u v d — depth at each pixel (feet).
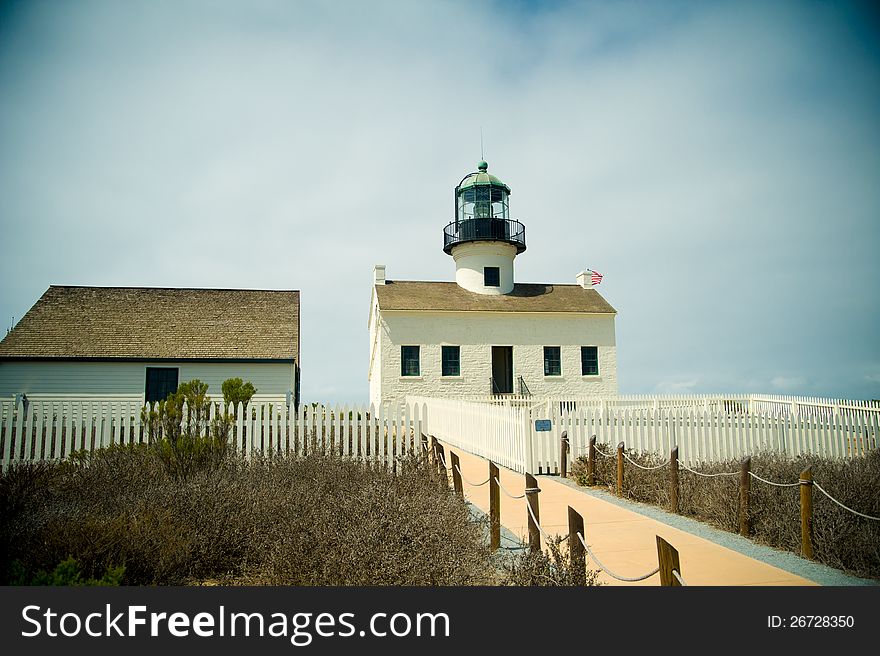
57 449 41.01
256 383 80.64
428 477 31.99
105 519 22.07
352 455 41.73
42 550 19.66
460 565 19.36
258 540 22.16
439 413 66.80
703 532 27.32
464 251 108.27
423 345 97.04
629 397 86.69
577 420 43.91
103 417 41.93
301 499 25.59
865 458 41.73
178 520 22.98
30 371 76.33
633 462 35.29
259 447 41.42
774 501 27.30
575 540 18.34
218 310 90.02
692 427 45.75
